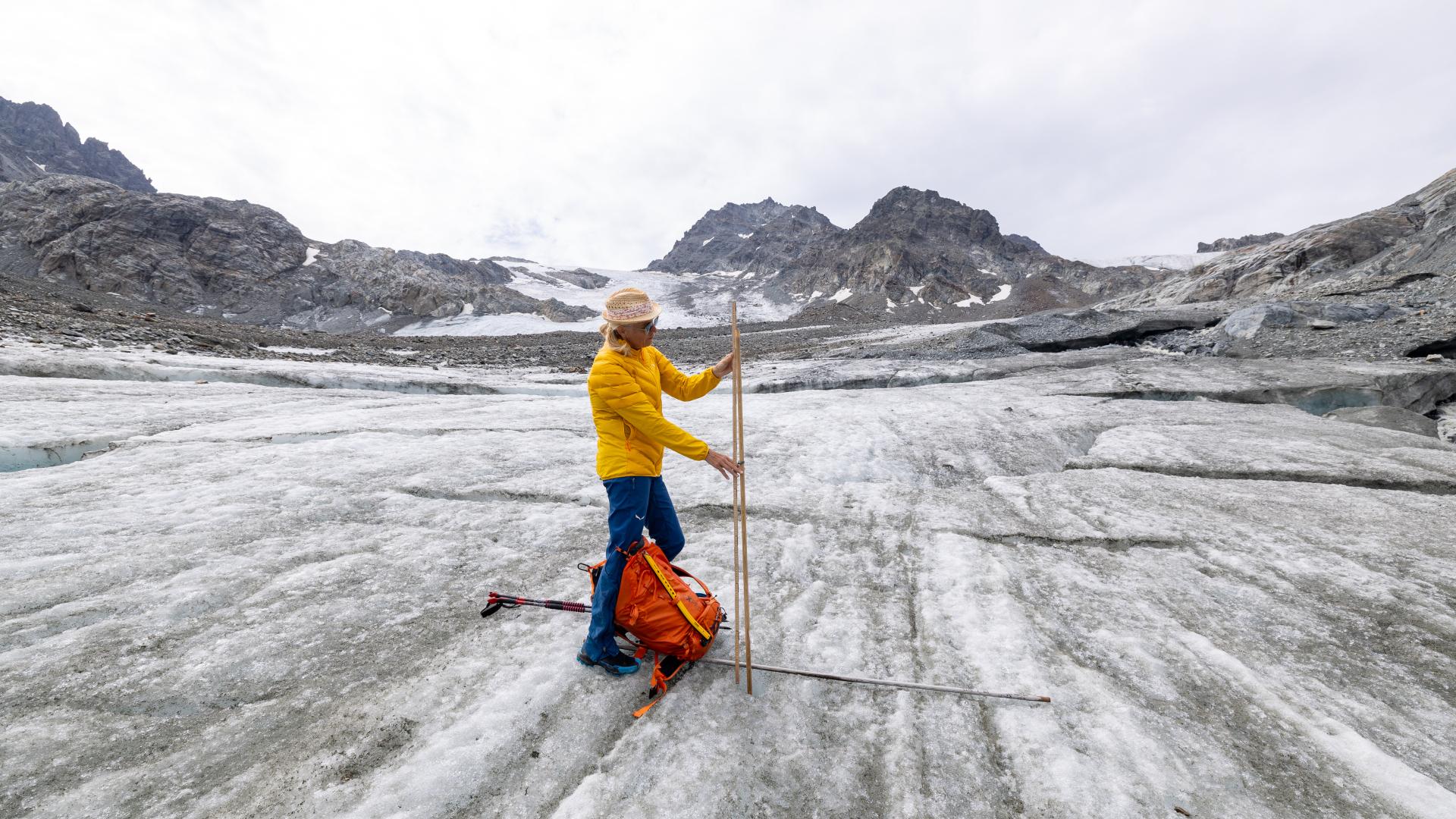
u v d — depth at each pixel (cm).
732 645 354
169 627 361
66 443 785
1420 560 436
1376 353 1516
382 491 623
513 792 253
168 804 239
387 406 1175
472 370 2317
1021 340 2305
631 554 320
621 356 307
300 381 1605
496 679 321
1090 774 257
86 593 389
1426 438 804
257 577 427
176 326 3106
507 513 573
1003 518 558
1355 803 242
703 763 265
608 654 322
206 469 680
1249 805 242
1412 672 323
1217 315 2389
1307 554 455
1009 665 334
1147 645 353
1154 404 1087
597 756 273
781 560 476
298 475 663
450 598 416
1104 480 658
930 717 296
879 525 552
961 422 977
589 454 792
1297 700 302
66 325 2117
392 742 276
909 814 242
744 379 1772
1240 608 391
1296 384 1223
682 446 299
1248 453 732
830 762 270
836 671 332
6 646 332
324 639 360
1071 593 418
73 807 235
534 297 10781
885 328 5288
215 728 284
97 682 309
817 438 892
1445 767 260
